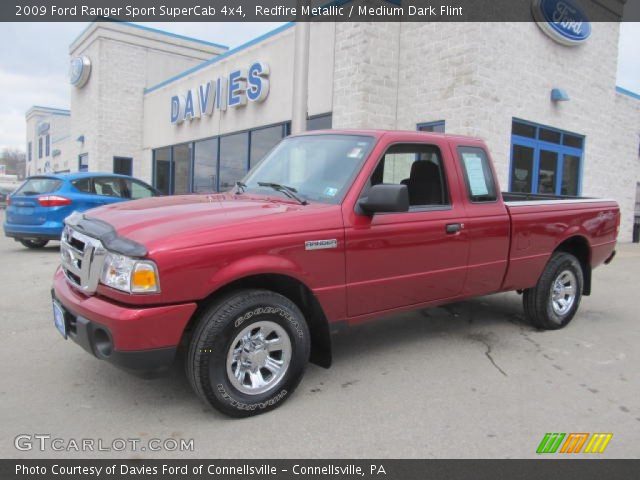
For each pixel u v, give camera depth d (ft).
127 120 73.51
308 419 11.34
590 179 46.80
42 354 14.85
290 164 14.80
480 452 10.12
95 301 10.61
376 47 37.01
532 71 39.04
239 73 49.85
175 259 10.18
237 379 11.13
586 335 18.01
